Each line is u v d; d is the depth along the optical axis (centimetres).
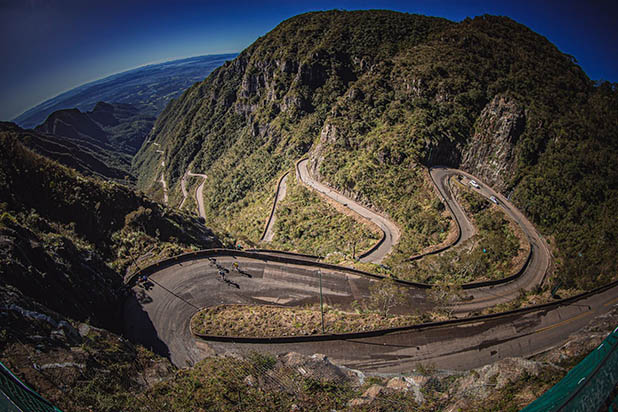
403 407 3027
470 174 12144
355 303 5553
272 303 5494
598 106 12344
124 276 5991
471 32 16238
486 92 13362
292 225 11850
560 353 3166
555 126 11350
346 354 4391
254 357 3959
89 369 3247
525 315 5178
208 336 4603
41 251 4578
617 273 6062
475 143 12238
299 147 17350
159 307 5241
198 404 3133
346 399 3219
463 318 5041
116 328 4784
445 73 14112
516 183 10975
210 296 5534
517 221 9825
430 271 7188
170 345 4547
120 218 7606
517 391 2775
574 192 9712
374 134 13575
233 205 17250
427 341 4638
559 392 1380
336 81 18950
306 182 14025
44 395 2739
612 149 10475
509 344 4697
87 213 6988
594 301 5444
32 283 3972
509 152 11469
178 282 5794
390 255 8719
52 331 3409
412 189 11119
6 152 6562
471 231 9400
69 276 4712
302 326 4759
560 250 8362
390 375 4088
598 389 1277
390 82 15338
